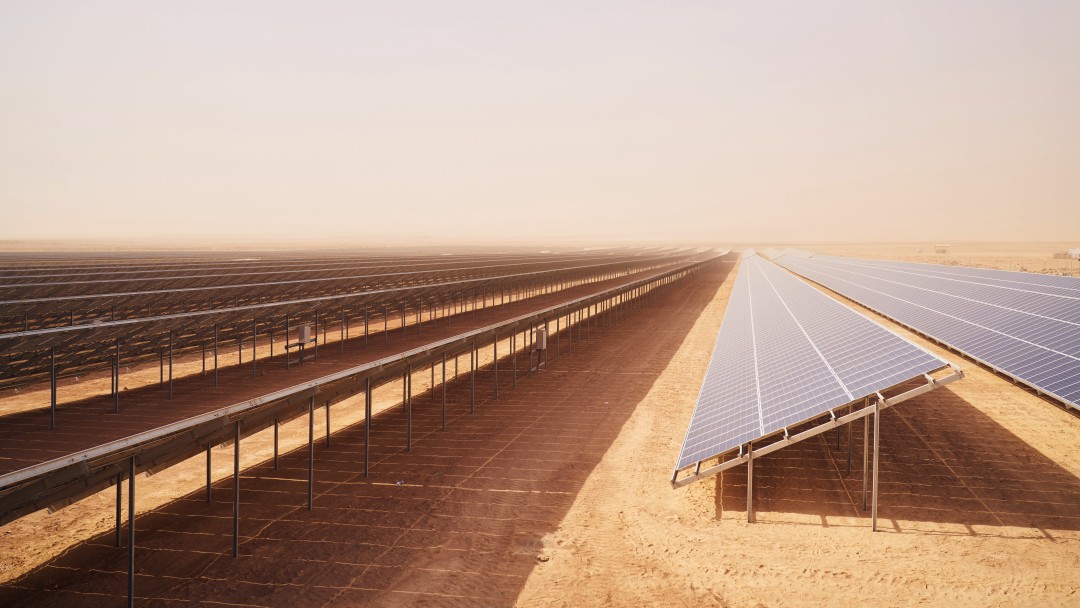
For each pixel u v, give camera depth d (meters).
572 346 54.22
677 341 56.53
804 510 21.25
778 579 16.89
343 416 33.38
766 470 24.98
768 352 30.08
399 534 19.58
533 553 18.44
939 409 33.62
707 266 149.62
